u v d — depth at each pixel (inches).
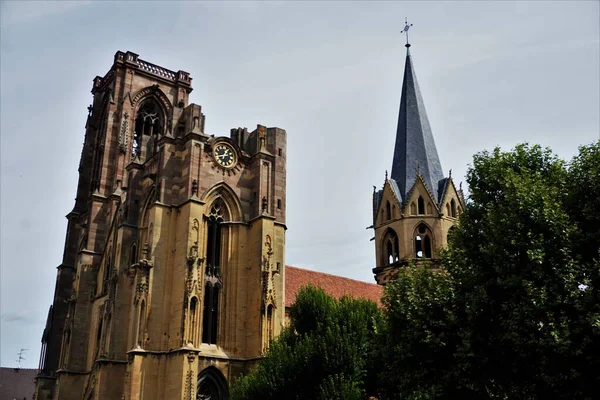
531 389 1722.4
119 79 4306.1
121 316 2881.4
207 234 2844.5
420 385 1941.4
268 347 2674.7
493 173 2031.3
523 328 1624.0
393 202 4121.6
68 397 3302.2
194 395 2484.0
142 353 2539.4
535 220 1722.4
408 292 2014.0
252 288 2847.0
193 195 2778.1
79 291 3523.6
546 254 1680.6
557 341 1513.3
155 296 2647.6
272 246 2901.1
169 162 2874.0
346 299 2723.9
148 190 3036.4
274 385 2292.1
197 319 2608.3
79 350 3412.9
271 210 2989.7
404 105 4549.7
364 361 2321.6
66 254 3976.4
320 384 2260.1
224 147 2999.5
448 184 4087.1
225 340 2753.4
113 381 2770.7
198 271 2674.7
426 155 4308.6
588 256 1704.0
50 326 3880.4
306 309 2600.9
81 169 4244.6
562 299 1596.9
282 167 3120.1
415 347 1916.8
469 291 1862.7
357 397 2137.1
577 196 1776.6
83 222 4092.0
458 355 1734.7
